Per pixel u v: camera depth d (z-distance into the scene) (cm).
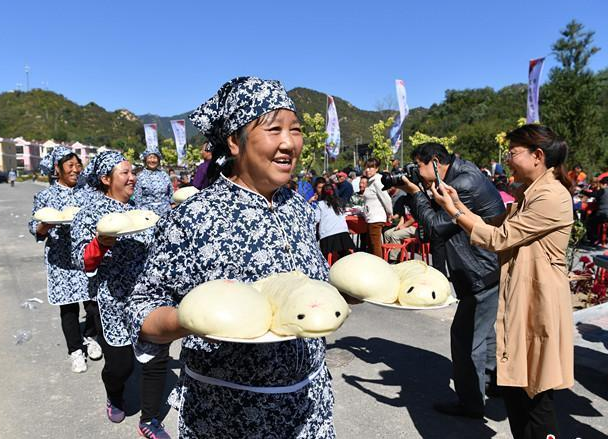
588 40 2545
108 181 293
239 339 110
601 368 413
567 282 234
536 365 228
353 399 368
